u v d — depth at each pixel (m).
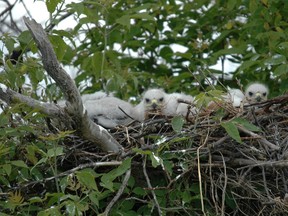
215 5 18.48
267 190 12.15
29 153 12.20
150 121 13.12
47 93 13.84
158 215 12.67
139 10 16.70
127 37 18.06
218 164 12.34
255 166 12.38
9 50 13.40
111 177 11.82
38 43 11.23
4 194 12.08
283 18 17.34
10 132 12.38
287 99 13.04
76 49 16.97
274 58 14.89
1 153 12.06
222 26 18.42
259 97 15.50
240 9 18.59
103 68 16.38
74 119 11.95
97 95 15.27
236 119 12.31
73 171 11.97
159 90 15.27
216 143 12.38
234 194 12.48
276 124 12.91
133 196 12.76
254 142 12.65
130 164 11.97
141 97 17.22
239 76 17.50
